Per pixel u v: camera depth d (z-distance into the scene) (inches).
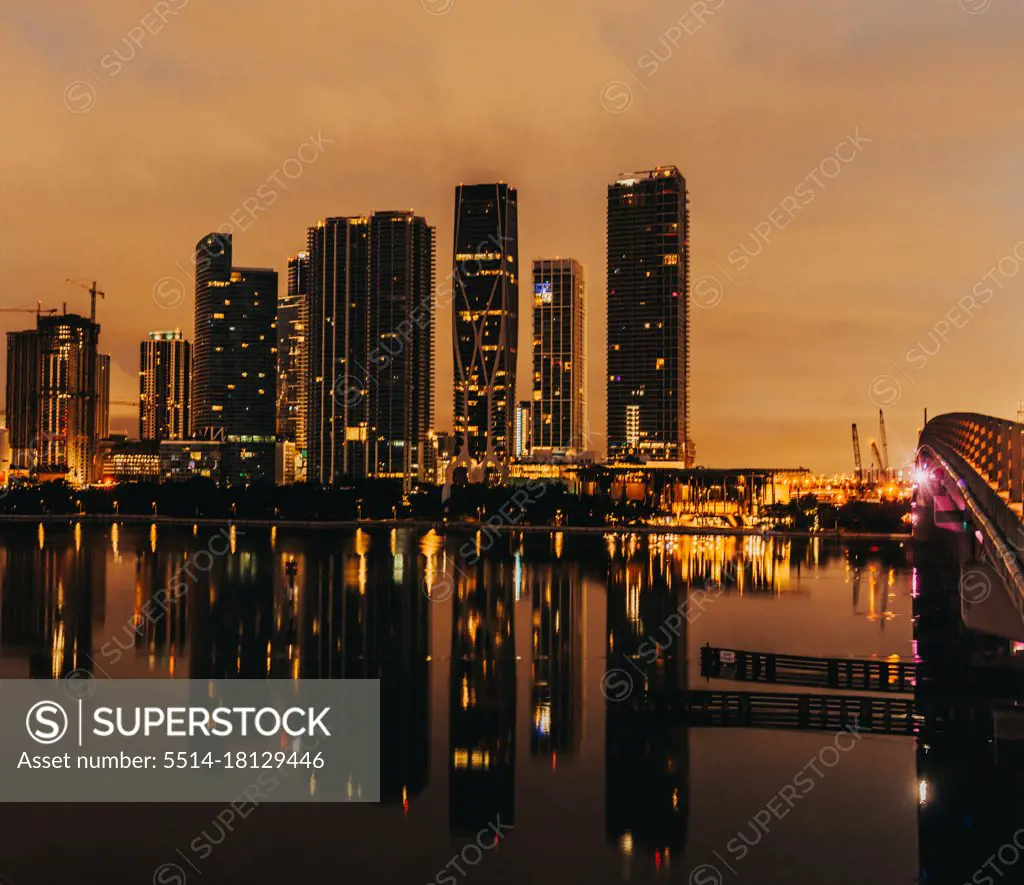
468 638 7288.4
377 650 6786.4
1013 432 3467.0
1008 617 4896.7
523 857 3326.8
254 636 7347.4
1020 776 3897.6
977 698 4756.4
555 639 7239.2
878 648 6584.6
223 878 3179.1
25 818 3656.5
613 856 3321.9
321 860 3319.4
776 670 5541.3
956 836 3425.2
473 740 4544.8
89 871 3238.2
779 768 4037.9
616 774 4040.4
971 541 5738.2
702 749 4266.7
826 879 3152.1
